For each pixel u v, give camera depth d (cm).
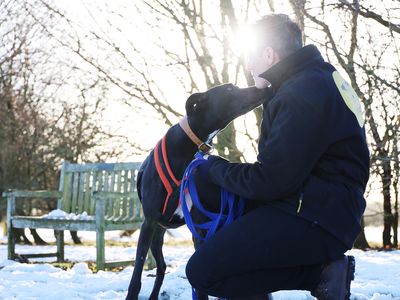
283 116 222
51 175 1306
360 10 662
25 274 538
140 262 381
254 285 233
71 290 461
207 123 361
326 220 221
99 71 977
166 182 368
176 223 382
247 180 228
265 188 222
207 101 360
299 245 223
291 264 226
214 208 267
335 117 223
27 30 1299
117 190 630
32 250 886
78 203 670
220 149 915
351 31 734
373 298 425
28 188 1273
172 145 371
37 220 639
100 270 574
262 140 238
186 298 432
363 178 232
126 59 941
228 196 252
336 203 221
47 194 671
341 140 225
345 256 236
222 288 234
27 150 1277
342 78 240
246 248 226
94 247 969
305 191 222
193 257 236
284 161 217
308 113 219
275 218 226
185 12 866
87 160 1297
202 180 267
